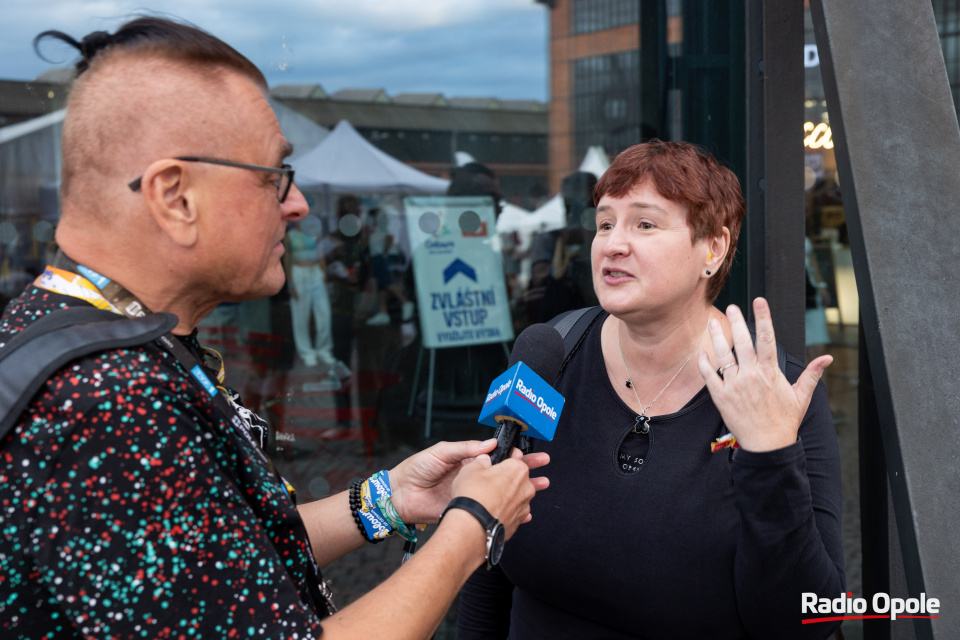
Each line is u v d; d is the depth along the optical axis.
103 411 0.78
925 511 1.07
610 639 1.37
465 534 0.98
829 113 1.29
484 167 2.99
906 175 1.20
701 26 2.54
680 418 1.35
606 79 2.76
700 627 1.30
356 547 1.29
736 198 1.39
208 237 0.92
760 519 1.14
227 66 0.94
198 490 0.81
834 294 3.42
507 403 1.19
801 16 1.79
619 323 1.47
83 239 0.91
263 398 3.31
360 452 3.33
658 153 1.35
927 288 1.15
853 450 3.46
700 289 1.40
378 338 3.26
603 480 1.36
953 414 1.11
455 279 3.14
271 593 0.84
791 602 1.18
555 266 3.05
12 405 0.76
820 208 3.13
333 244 3.13
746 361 1.12
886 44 1.26
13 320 0.87
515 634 1.50
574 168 2.92
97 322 0.84
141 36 0.92
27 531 0.77
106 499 0.77
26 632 0.79
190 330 1.00
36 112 2.81
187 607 0.79
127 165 0.88
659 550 1.29
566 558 1.34
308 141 2.92
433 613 0.92
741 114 2.51
